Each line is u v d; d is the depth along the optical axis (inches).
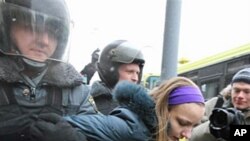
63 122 52.2
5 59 50.8
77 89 60.5
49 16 53.1
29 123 50.0
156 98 71.0
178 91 70.6
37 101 52.1
